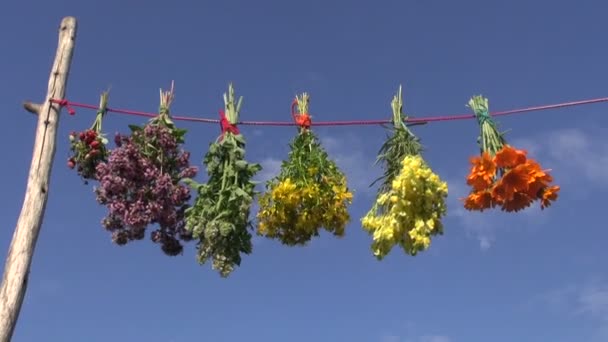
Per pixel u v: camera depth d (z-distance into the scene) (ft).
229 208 5.40
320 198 5.53
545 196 5.11
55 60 6.22
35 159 5.86
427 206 5.05
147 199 5.51
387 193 5.23
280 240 5.64
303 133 5.81
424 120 5.60
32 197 5.75
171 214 5.52
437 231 5.10
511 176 5.10
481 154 5.47
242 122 5.82
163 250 5.60
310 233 5.62
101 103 5.98
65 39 6.29
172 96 5.90
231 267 5.32
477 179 5.14
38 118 6.02
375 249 5.11
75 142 5.86
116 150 5.53
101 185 5.51
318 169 5.64
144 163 5.52
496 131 5.48
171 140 5.68
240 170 5.58
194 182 5.57
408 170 5.07
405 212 5.04
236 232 5.40
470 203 5.15
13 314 5.43
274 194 5.52
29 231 5.65
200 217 5.43
